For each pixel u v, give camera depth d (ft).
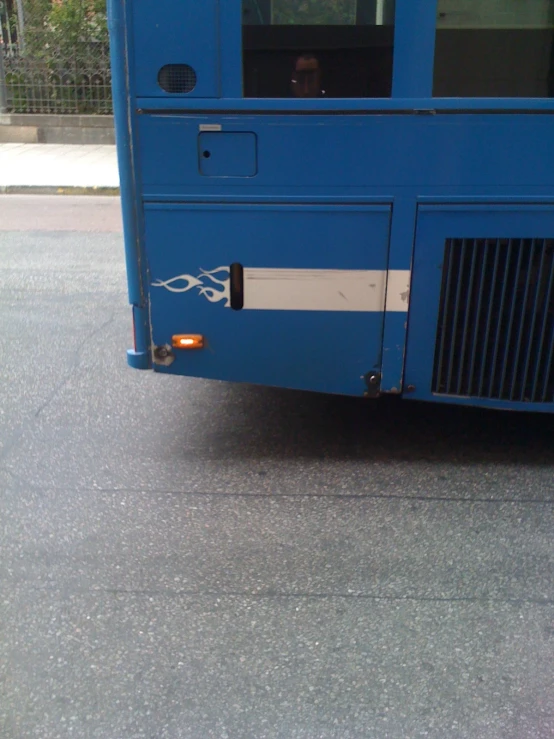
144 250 12.91
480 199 12.39
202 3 11.73
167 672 9.39
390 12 11.69
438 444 15.20
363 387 13.57
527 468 14.28
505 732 8.55
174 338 13.38
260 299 13.08
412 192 12.40
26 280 26.04
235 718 8.74
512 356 13.28
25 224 34.24
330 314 13.12
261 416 16.44
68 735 8.53
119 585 11.00
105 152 49.90
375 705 8.91
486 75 11.90
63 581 11.08
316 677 9.32
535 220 12.48
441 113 12.03
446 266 12.80
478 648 9.78
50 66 51.24
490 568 11.37
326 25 11.80
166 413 16.58
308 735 8.52
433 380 13.53
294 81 12.02
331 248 12.75
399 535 12.18
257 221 12.64
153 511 12.85
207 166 12.41
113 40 11.90
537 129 12.05
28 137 52.19
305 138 12.20
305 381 13.60
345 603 10.61
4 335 21.09
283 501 13.15
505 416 16.42
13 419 16.24
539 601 10.66
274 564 11.46
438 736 8.50
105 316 22.66
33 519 12.63
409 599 10.69
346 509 12.91
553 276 12.78
